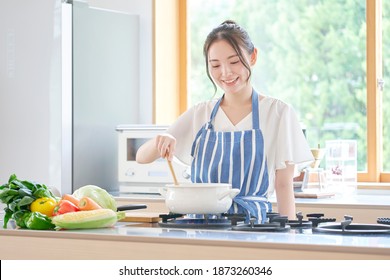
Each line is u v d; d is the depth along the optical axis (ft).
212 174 8.75
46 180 14.28
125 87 15.62
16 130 14.47
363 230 6.77
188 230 7.09
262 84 15.66
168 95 16.16
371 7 14.64
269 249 6.04
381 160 14.74
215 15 16.20
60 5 14.23
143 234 6.72
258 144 8.65
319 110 15.11
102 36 15.10
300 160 8.74
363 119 14.73
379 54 14.73
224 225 7.47
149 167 14.20
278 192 8.89
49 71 14.25
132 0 16.03
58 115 14.20
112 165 15.30
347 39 14.89
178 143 9.11
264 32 15.66
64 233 6.93
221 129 8.88
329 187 13.62
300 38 15.30
